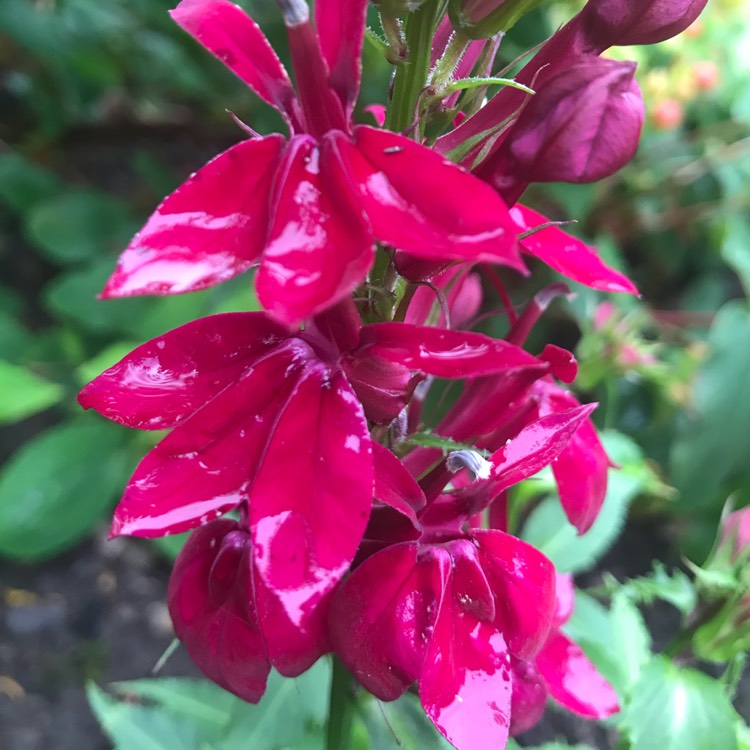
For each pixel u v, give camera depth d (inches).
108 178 11.7
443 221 1.8
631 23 2.5
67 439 8.1
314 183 2.0
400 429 3.0
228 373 2.5
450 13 2.5
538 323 8.7
